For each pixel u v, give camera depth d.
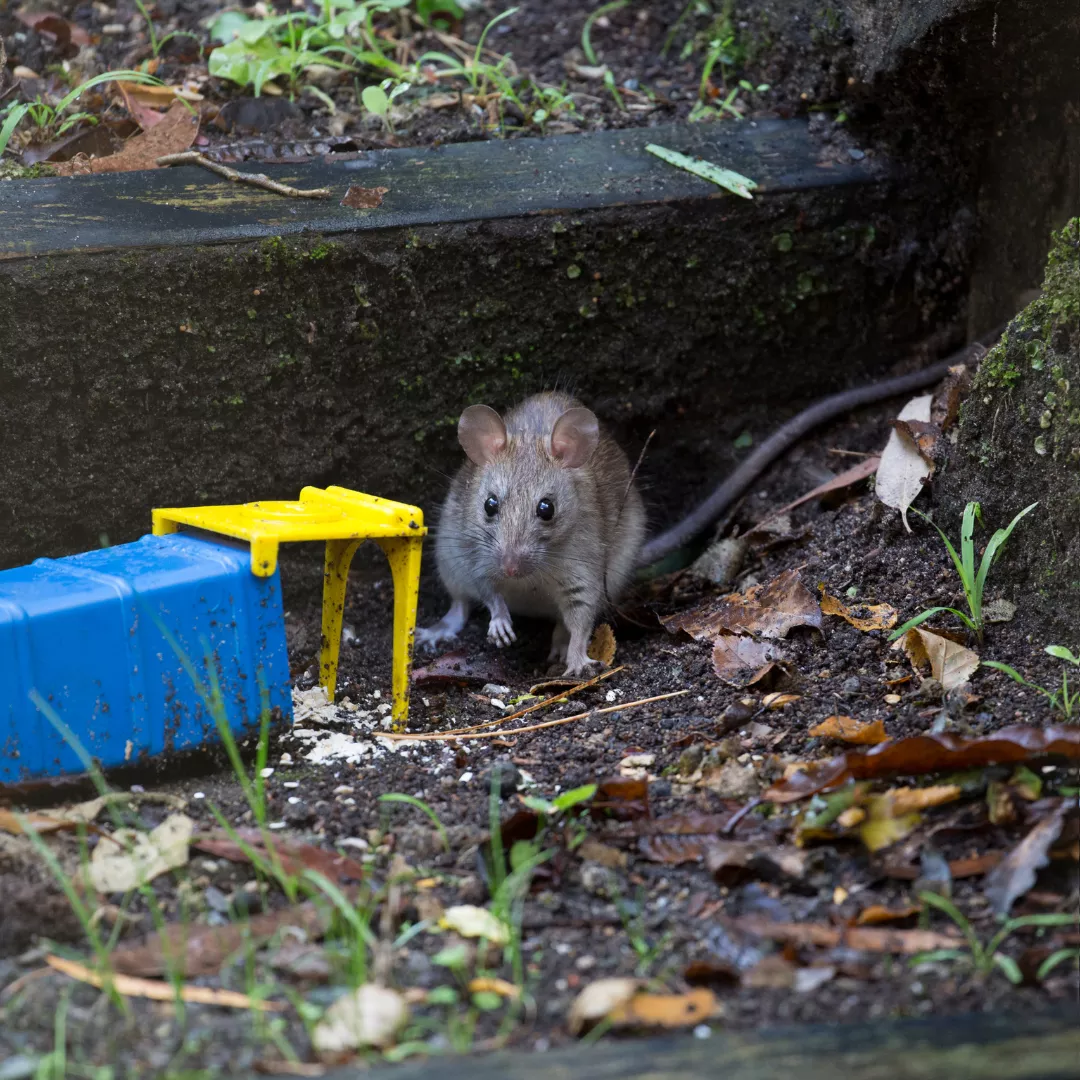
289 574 8.04
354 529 6.00
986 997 4.04
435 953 4.33
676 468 8.90
